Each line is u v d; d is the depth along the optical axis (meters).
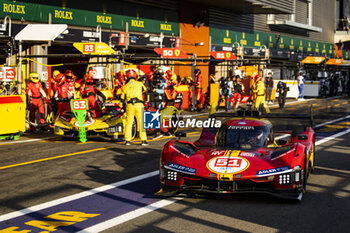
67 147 11.58
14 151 10.90
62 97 15.72
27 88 14.52
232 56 20.86
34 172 8.47
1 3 15.48
